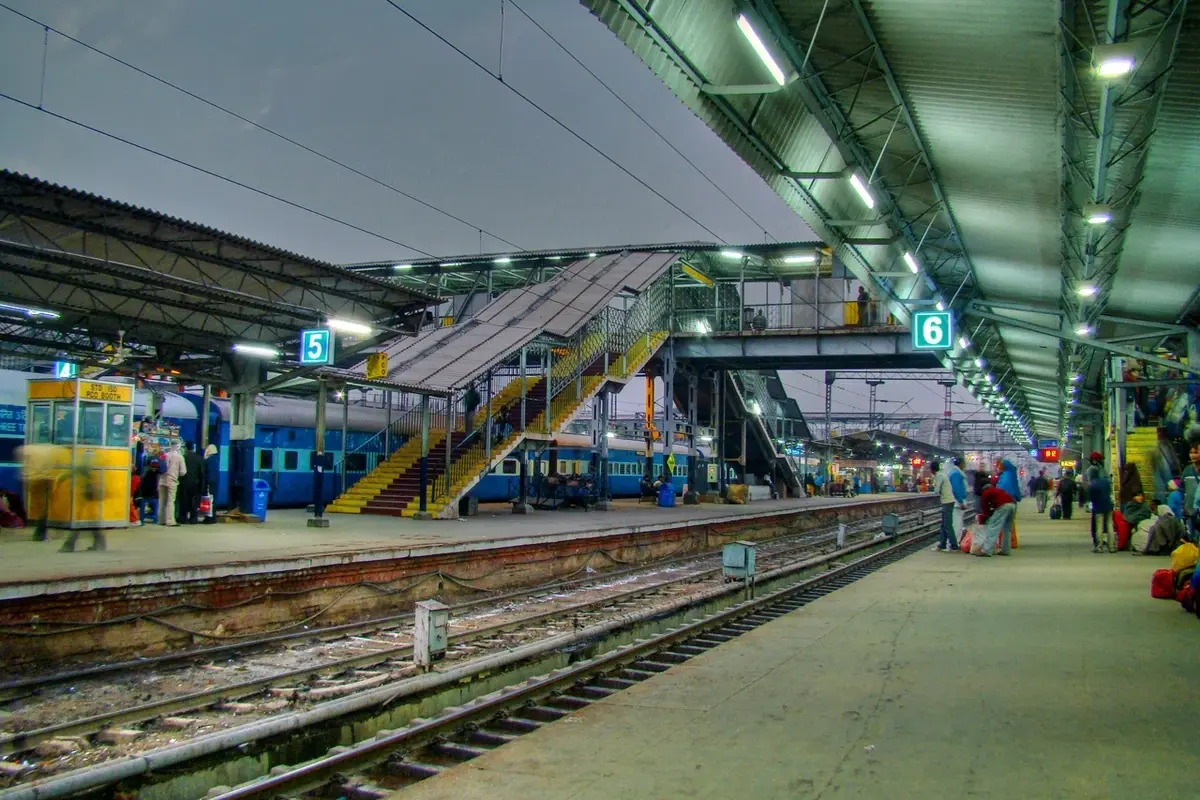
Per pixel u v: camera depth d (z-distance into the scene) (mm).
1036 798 4477
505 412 29047
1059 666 7660
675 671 7680
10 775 6559
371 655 10438
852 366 40062
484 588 16750
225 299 16250
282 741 6711
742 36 10977
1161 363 19328
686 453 43594
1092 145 11898
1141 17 9008
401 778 5797
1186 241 15195
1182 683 7012
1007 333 27531
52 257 13086
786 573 17031
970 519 19688
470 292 44156
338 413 28812
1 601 9492
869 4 9852
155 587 11055
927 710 6254
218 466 23703
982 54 10383
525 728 6777
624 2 9656
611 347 32062
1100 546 18781
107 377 18438
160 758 5785
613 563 21297
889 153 14102
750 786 4734
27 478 14602
